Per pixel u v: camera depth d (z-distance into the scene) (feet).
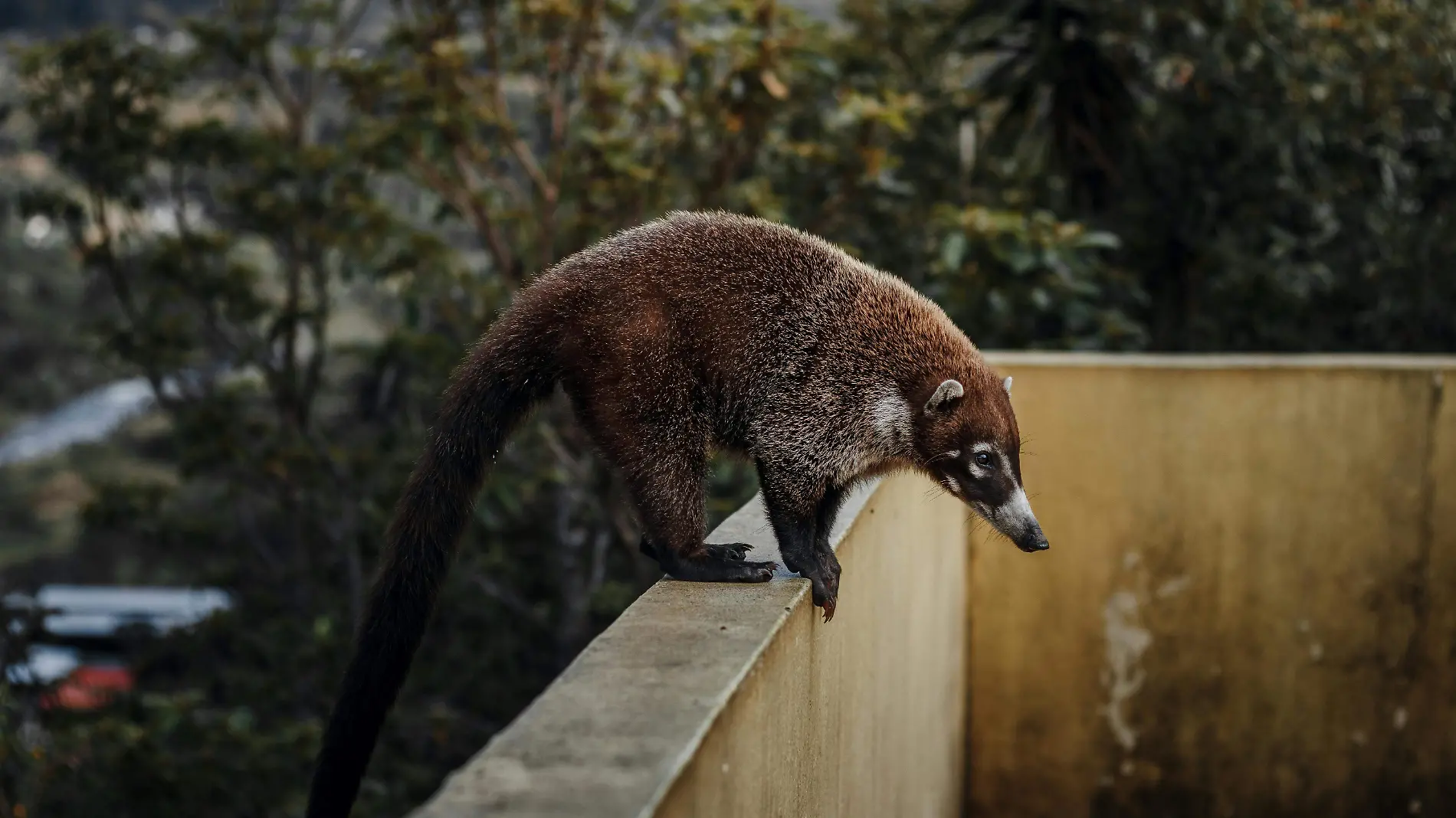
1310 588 16.47
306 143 28.12
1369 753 16.56
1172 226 25.66
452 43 23.15
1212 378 16.37
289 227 26.76
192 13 50.78
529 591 27.73
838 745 9.82
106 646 36.63
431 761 26.53
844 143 24.81
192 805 22.79
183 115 32.50
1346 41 25.30
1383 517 16.33
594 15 23.04
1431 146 26.25
